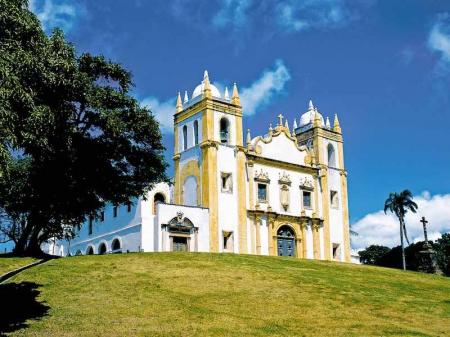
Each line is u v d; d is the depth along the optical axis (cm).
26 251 3488
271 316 2089
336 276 3148
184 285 2552
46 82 2142
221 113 5391
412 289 2952
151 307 2123
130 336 1722
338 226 6066
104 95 3472
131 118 3709
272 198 5544
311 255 5703
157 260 3198
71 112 2930
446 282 3525
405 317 2202
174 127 5738
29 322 1845
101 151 3503
